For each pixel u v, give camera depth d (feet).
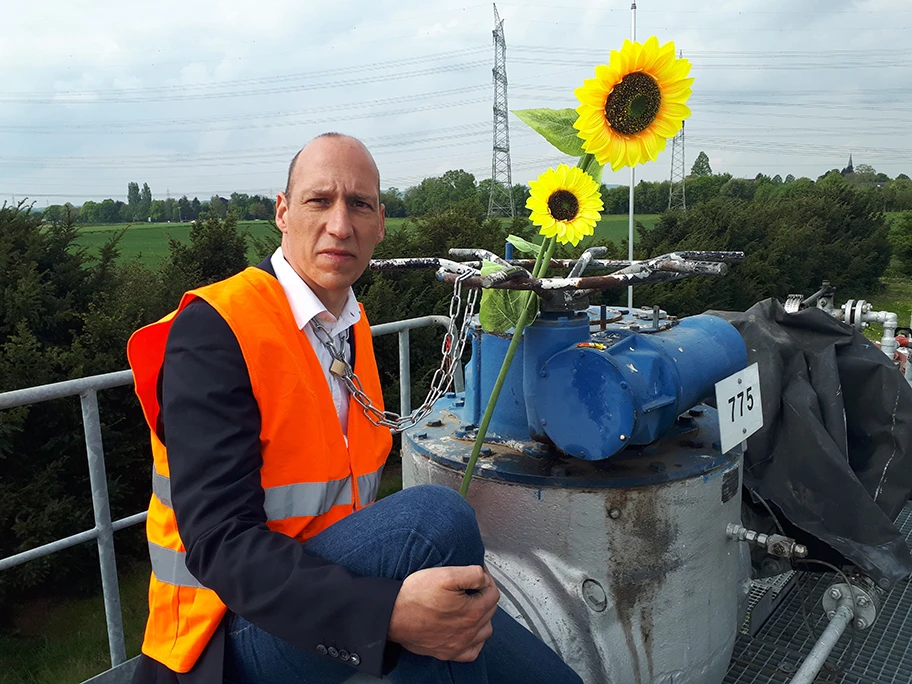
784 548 5.42
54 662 13.05
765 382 7.50
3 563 5.86
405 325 9.53
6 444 14.84
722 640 5.76
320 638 3.30
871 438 7.80
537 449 5.59
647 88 3.82
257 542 3.38
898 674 6.57
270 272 4.47
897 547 6.61
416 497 3.70
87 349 16.61
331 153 4.25
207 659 3.82
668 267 4.49
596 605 5.17
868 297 59.41
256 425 3.75
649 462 5.36
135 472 16.94
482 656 3.92
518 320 4.95
